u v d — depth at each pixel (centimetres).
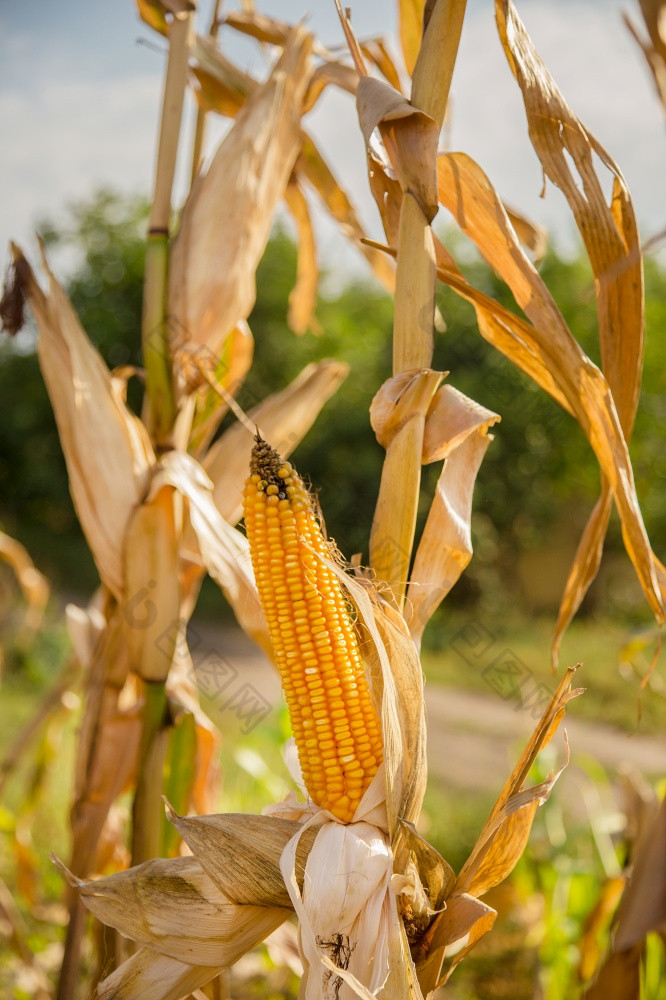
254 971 133
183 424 99
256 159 98
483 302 85
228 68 109
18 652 344
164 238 97
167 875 76
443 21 80
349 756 75
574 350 83
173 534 95
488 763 262
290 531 75
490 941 144
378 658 77
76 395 95
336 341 653
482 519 508
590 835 142
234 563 93
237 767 205
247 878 75
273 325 647
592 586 513
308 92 107
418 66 80
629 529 84
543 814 131
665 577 84
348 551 486
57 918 135
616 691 335
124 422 96
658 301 525
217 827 75
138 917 76
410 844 75
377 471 498
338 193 117
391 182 83
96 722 98
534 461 477
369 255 119
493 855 77
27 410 700
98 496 95
